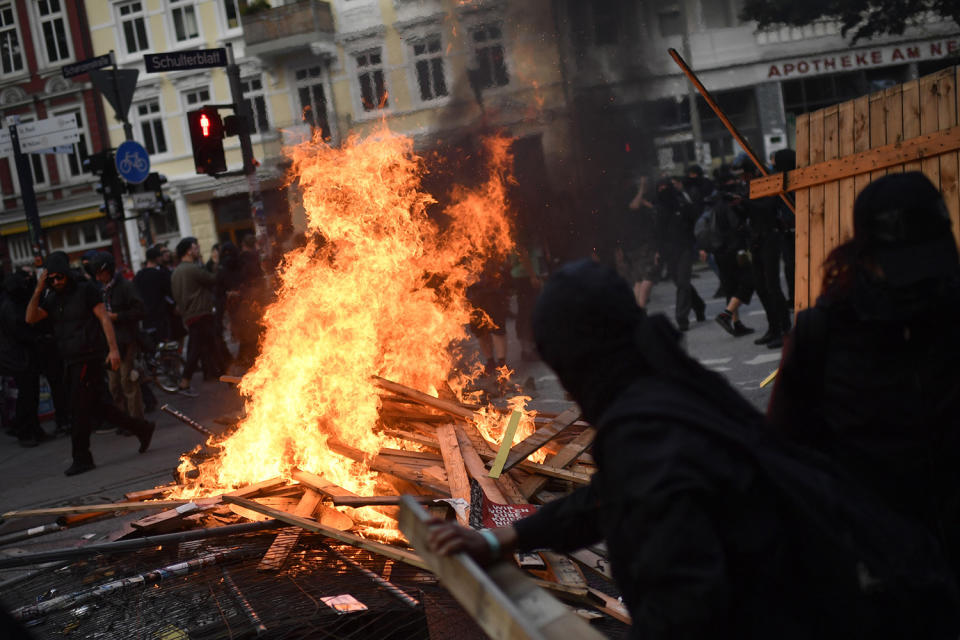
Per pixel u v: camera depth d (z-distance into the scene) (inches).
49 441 422.3
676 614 57.6
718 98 1043.9
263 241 513.3
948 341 78.5
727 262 424.5
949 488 79.8
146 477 303.7
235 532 175.2
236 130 511.8
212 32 1263.5
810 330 83.4
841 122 189.0
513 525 77.9
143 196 633.0
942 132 158.7
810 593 63.2
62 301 326.3
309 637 136.2
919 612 66.3
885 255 78.7
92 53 1344.7
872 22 818.8
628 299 67.3
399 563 161.2
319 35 1081.4
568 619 68.7
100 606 152.4
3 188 1411.2
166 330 557.6
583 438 215.6
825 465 67.6
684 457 59.7
